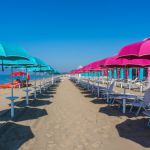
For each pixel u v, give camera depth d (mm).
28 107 10383
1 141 5473
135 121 7367
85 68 15125
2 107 10227
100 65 10219
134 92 17812
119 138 5652
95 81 29016
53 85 28641
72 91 19078
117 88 21891
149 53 4320
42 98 13977
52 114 8719
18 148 5008
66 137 5781
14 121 7496
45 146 5133
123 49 5188
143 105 7965
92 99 13211
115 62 8617
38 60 11016
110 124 7031
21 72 26828
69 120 7668
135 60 8586
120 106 10078
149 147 5016
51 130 6426
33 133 6129
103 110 9422
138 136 5789
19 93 17469
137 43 4844
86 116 8273
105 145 5168
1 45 5844
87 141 5461
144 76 25219
